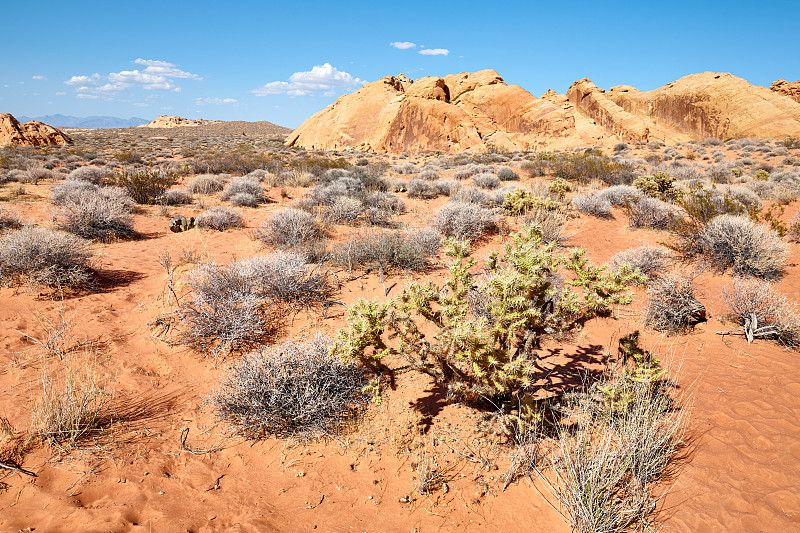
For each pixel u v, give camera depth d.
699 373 4.50
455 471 3.13
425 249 8.09
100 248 9.05
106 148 47.66
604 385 3.74
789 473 3.06
